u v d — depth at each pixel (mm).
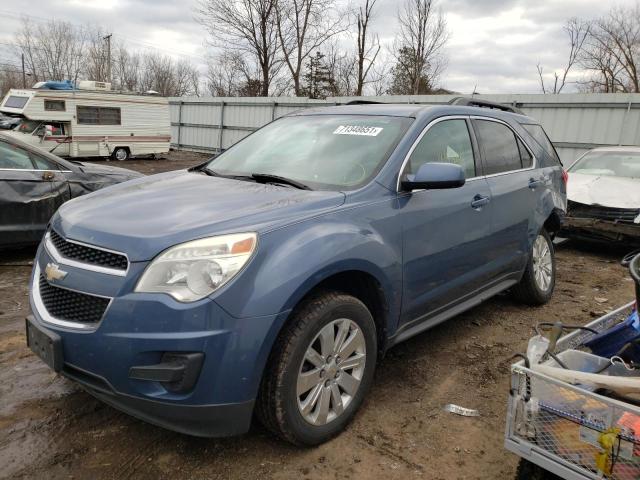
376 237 2982
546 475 2213
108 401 2502
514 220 4383
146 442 2814
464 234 3730
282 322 2455
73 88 19375
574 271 6840
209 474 2582
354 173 3279
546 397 2115
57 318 2590
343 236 2768
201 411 2367
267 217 2646
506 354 4082
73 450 2729
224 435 2473
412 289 3320
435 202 3457
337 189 3131
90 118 19312
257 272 2422
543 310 5113
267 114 22328
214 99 24516
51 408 3105
